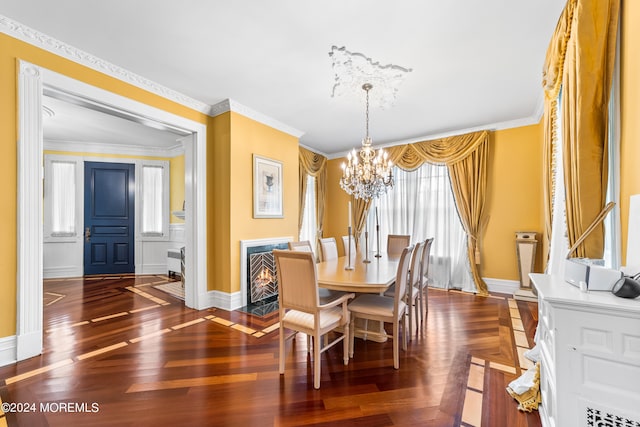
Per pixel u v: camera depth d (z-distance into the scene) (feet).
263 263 13.41
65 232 18.11
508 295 13.83
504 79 9.96
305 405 5.73
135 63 8.98
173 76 9.77
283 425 5.16
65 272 18.04
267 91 10.91
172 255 17.94
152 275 18.98
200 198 12.00
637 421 3.70
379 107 12.45
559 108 8.32
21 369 6.97
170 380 6.59
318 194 19.62
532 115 13.39
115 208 19.03
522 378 6.22
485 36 7.63
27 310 7.44
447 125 14.71
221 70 9.39
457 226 15.55
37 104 7.56
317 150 19.83
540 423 5.17
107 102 9.02
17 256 7.27
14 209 7.24
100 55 8.54
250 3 6.46
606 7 5.26
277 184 14.26
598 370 3.96
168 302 12.85
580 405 4.07
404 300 8.46
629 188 5.09
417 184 16.79
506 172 14.28
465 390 6.21
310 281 6.33
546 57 8.11
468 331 9.47
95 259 18.65
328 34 7.56
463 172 15.06
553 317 4.28
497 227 14.52
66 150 18.15
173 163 19.99
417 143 16.66
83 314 11.16
